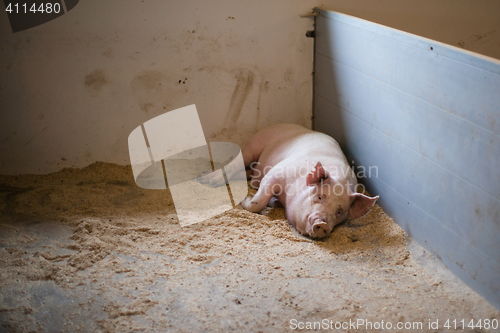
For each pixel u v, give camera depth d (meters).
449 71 3.07
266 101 5.46
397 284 3.16
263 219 4.09
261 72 5.32
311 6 5.16
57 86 4.86
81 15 4.67
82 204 4.31
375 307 2.88
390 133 3.96
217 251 3.53
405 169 3.80
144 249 3.52
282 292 3.01
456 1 5.48
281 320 2.73
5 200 4.40
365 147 4.46
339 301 2.93
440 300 2.98
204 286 3.06
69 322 2.66
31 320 2.66
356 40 4.30
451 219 3.24
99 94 4.98
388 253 3.59
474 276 3.05
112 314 2.74
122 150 5.25
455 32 5.62
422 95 3.42
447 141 3.19
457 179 3.13
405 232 3.91
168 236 3.73
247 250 3.56
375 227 4.01
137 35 4.86
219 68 5.18
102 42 4.80
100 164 5.23
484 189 2.87
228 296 2.95
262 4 5.03
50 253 3.38
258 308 2.84
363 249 3.64
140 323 2.68
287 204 4.11
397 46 3.65
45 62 4.75
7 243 3.53
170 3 4.81
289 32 5.22
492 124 2.73
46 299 2.87
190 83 5.17
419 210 3.66
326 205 3.78
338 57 4.75
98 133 5.13
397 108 3.79
